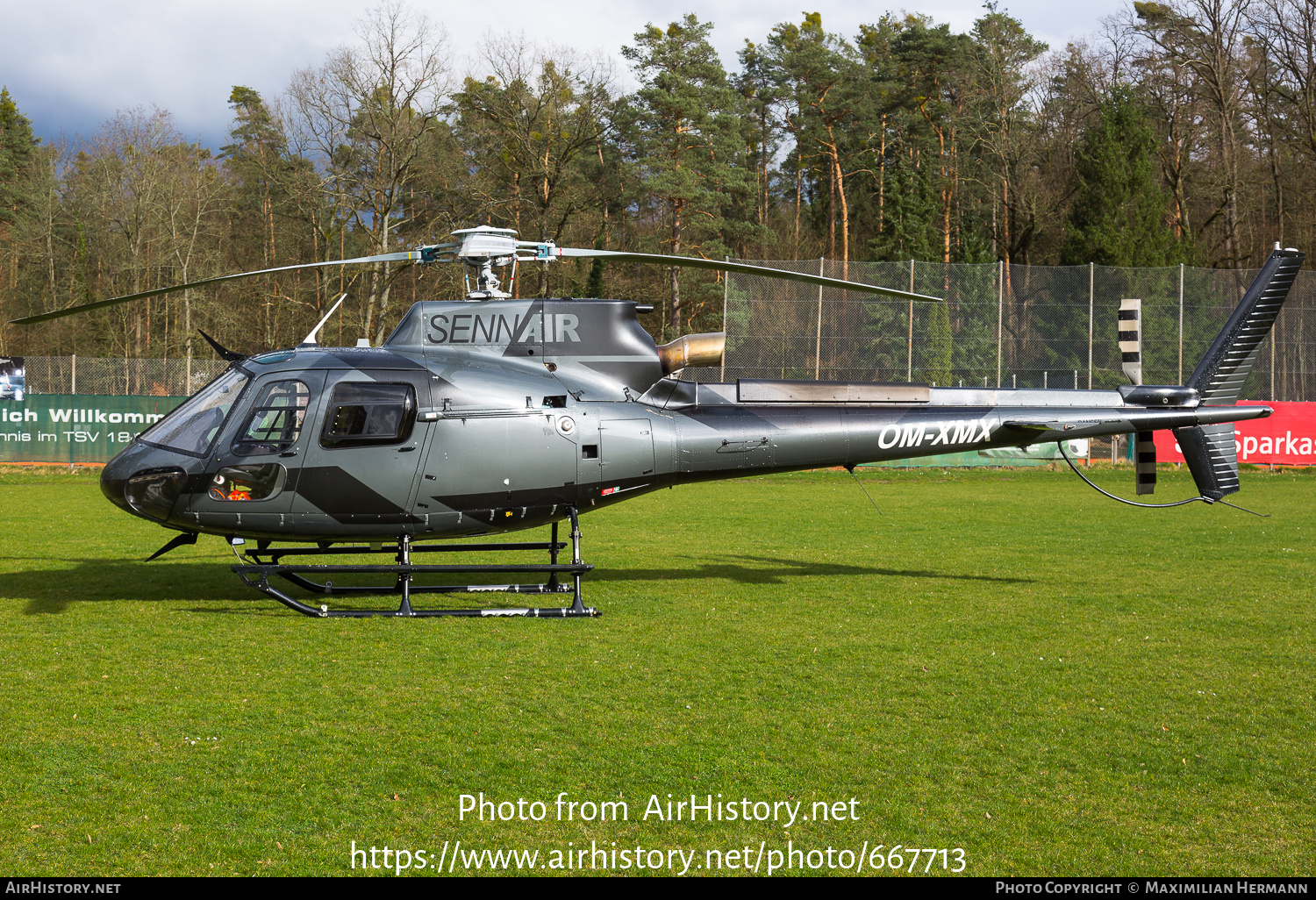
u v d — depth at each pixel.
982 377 32.12
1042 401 11.73
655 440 10.57
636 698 7.13
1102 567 13.20
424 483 9.74
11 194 67.25
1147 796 5.43
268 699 7.04
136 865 4.58
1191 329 31.95
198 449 9.64
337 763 5.82
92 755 5.92
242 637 8.95
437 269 49.84
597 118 49.53
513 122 48.88
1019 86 61.47
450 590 9.97
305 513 9.66
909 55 68.69
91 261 56.62
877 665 8.11
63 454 29.17
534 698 7.11
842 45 73.44
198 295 50.69
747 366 32.19
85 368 30.05
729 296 32.22
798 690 7.36
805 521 18.38
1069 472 30.25
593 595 11.16
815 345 32.12
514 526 10.27
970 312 32.19
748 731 6.45
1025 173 59.06
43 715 6.66
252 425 9.62
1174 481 26.98
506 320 10.41
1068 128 59.12
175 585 11.56
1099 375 32.03
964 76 64.25
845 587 11.70
